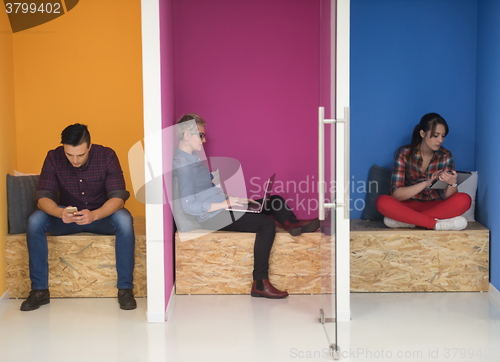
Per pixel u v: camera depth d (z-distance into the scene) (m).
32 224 3.28
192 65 3.99
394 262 3.53
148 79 2.99
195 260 3.55
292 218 3.68
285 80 4.01
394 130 4.06
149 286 3.08
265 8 3.96
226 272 3.56
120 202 3.35
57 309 3.28
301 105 4.02
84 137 3.20
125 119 3.93
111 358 2.62
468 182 3.84
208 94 4.01
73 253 3.44
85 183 3.40
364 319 3.09
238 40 3.98
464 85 4.01
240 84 4.01
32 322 3.07
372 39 4.01
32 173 3.92
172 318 3.14
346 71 2.95
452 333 2.88
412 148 3.79
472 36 3.97
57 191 3.58
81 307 3.32
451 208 3.53
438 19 3.98
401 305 3.31
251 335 2.89
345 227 3.05
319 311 3.25
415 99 4.03
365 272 3.55
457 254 3.51
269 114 4.03
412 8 3.98
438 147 3.69
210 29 3.96
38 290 3.31
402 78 4.03
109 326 3.02
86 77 3.90
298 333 2.92
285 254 3.54
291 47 3.98
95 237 3.43
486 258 3.52
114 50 3.89
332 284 2.71
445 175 3.57
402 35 4.00
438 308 3.25
